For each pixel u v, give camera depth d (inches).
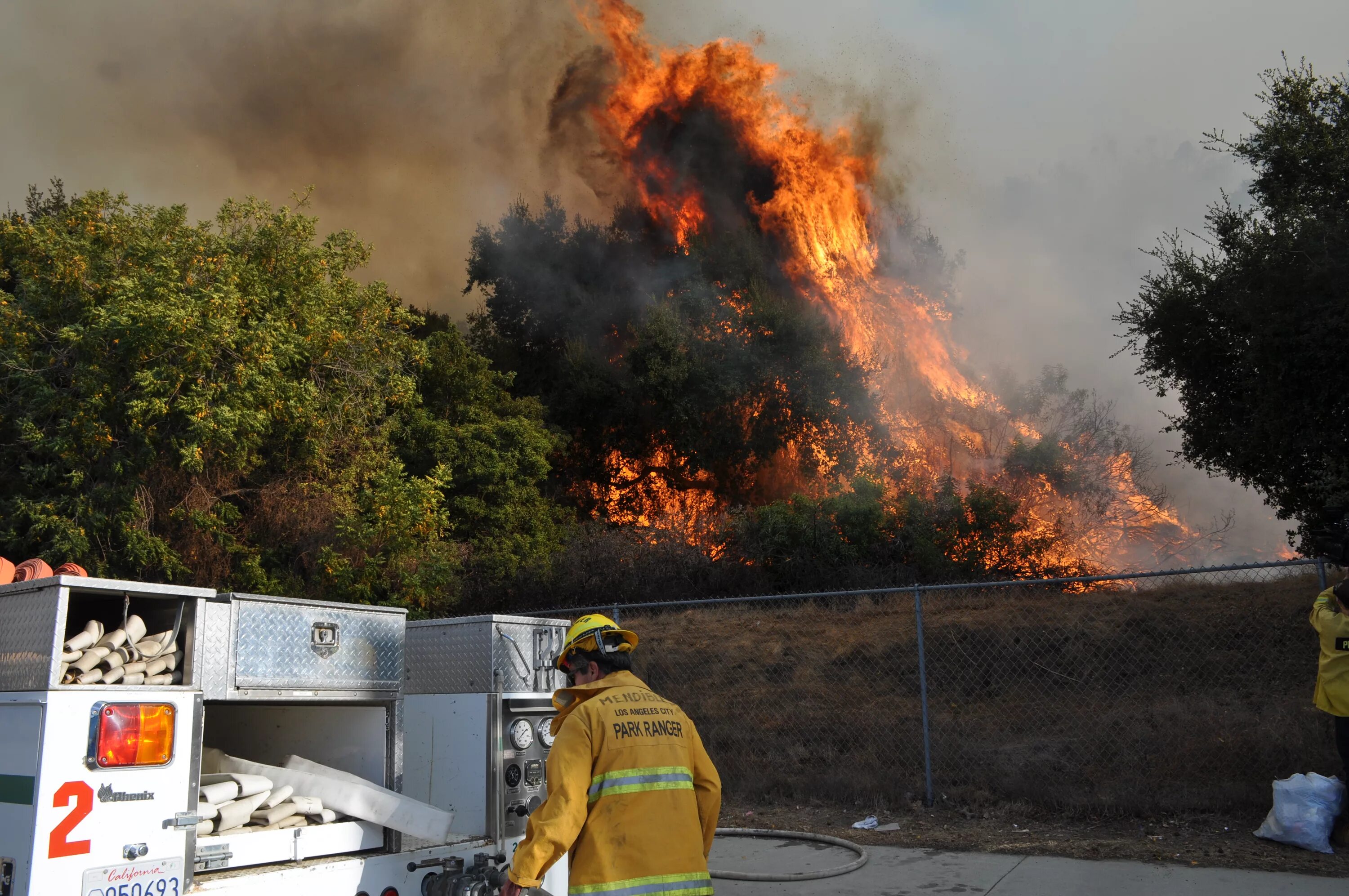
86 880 110.2
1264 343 474.9
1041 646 422.6
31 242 497.0
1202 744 312.5
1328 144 493.4
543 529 732.0
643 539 671.1
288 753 164.6
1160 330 541.3
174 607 129.3
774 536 636.7
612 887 111.3
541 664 179.2
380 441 554.9
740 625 523.8
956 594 539.2
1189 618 414.0
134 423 433.1
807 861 254.1
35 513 449.7
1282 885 204.7
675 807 117.1
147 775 117.7
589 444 1024.9
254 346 454.9
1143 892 206.1
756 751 388.5
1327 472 477.4
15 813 110.0
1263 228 492.1
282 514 501.7
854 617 509.4
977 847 260.5
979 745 351.9
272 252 515.8
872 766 350.0
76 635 123.8
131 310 427.2
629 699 122.9
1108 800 283.1
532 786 169.0
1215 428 542.0
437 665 176.7
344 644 149.6
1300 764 279.7
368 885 139.4
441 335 809.5
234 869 128.3
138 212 514.6
